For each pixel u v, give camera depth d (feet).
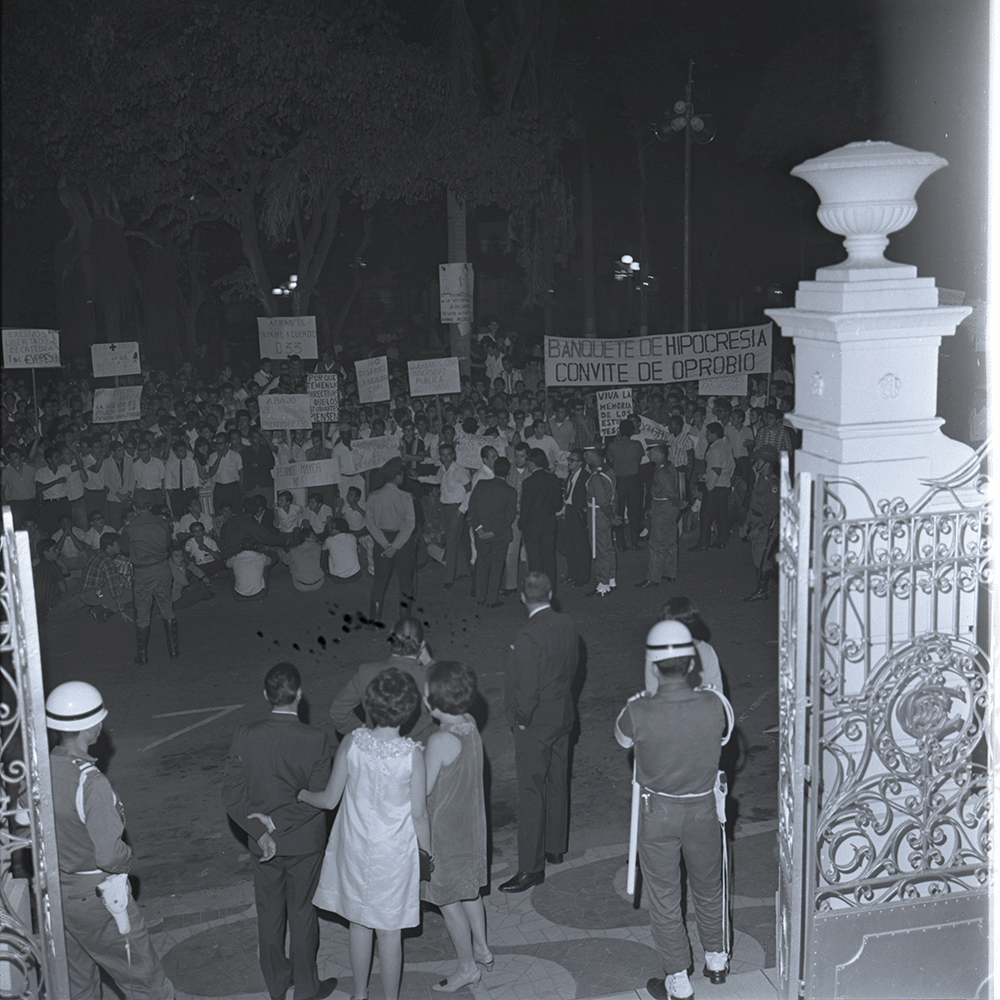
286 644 44.57
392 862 19.93
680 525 59.82
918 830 19.34
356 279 134.51
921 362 18.81
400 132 71.05
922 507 17.89
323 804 20.30
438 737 20.90
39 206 90.74
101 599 47.78
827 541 17.67
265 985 22.06
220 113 69.31
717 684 22.34
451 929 21.30
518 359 82.64
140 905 25.50
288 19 65.98
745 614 46.21
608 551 49.14
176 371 88.89
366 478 57.47
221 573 54.70
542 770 24.93
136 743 35.27
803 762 17.75
